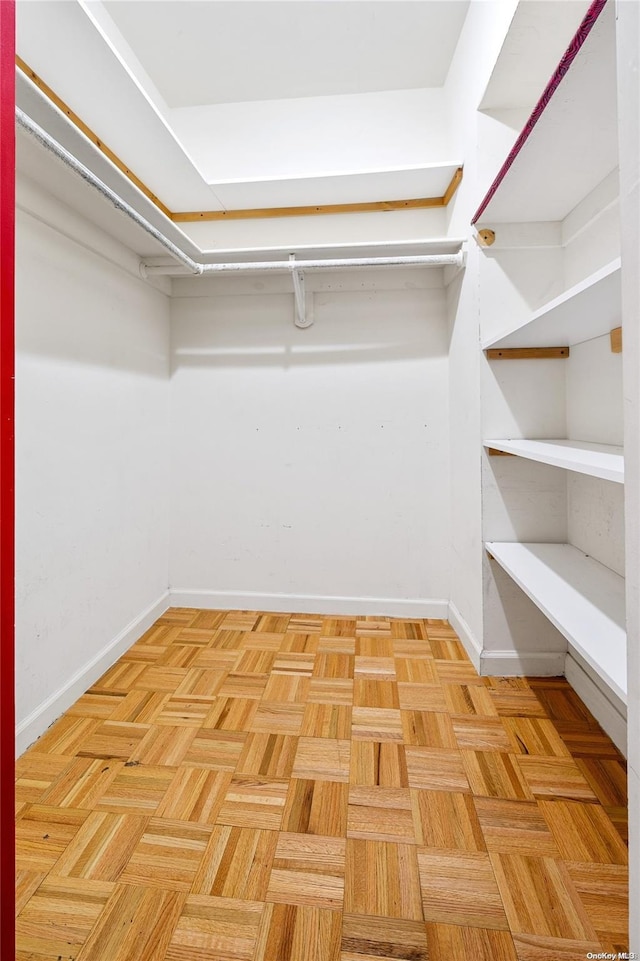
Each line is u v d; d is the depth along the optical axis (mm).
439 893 958
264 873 1003
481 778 1276
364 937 877
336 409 2436
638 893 577
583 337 1599
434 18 1882
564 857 1037
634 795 594
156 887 972
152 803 1194
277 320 2443
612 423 1477
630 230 594
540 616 1812
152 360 2318
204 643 2117
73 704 1639
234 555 2525
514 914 916
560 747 1402
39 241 1478
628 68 588
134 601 2154
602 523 1541
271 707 1621
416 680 1798
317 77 2201
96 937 877
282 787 1250
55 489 1572
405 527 2424
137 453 2174
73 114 1509
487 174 1725
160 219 1701
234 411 2490
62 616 1608
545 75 1546
